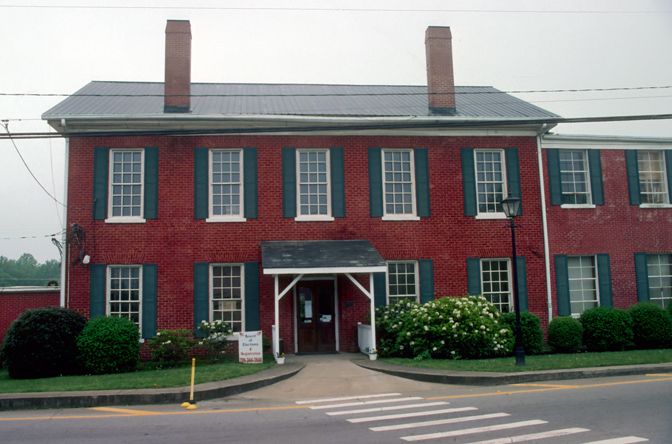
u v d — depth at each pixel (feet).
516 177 70.69
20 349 53.72
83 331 55.88
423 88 85.76
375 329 62.49
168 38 68.95
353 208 67.51
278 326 58.65
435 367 52.08
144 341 62.69
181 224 64.80
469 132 70.33
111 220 63.93
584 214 72.33
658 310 67.36
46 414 38.19
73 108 64.69
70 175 64.03
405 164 69.67
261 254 63.77
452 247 68.69
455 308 60.23
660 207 74.69
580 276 72.33
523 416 33.42
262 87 83.20
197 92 78.07
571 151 73.67
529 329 63.77
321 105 72.79
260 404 40.63
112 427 33.12
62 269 63.10
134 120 63.31
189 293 64.13
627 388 42.32
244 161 66.39
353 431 30.60
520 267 69.62
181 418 35.45
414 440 28.22
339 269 58.29
